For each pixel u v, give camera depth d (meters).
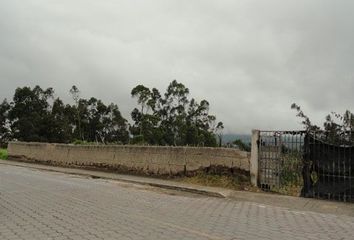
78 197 11.91
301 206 11.20
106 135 60.06
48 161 27.00
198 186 14.86
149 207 10.38
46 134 55.41
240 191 13.58
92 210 9.64
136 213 9.34
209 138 41.62
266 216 9.54
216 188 14.32
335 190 11.68
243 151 14.50
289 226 8.38
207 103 44.25
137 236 6.99
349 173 11.44
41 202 10.80
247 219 9.05
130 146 20.11
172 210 9.98
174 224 8.09
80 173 20.72
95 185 15.53
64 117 58.66
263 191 13.45
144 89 44.56
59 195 12.27
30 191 13.08
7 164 27.34
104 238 6.82
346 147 11.54
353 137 11.56
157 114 44.62
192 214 9.46
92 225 7.88
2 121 59.06
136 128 45.06
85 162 23.36
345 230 8.15
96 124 60.03
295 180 12.69
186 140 41.56
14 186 14.35
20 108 57.72
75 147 24.42
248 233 7.51
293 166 12.74
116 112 60.88
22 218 8.55
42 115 57.69
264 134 13.66
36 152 28.50
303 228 8.22
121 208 10.05
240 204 11.50
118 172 20.58
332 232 7.91
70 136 57.34
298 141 12.66
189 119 43.88
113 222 8.20
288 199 11.96
